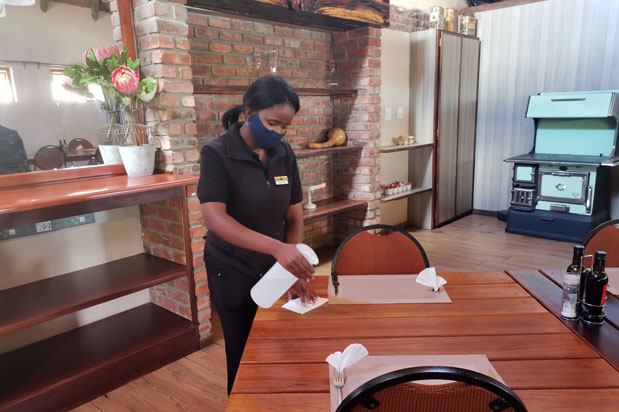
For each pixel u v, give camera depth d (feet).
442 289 5.08
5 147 6.75
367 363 3.51
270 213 5.00
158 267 7.97
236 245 4.55
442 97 15.51
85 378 6.72
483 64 17.38
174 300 8.62
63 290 7.00
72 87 7.36
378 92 12.85
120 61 7.32
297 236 5.56
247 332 5.33
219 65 10.12
